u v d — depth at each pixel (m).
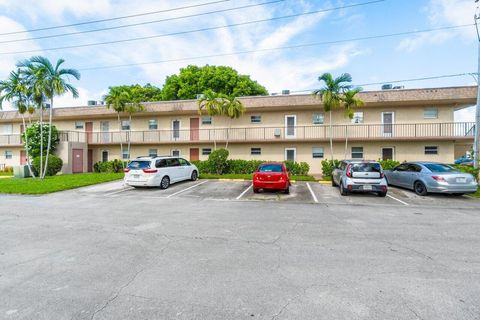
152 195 12.80
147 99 40.28
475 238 5.93
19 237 6.12
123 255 4.95
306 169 20.94
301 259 4.71
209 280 3.91
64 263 4.59
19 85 19.03
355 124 21.77
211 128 24.83
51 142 24.12
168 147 25.86
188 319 2.97
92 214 8.63
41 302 3.34
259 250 5.18
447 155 20.20
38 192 13.26
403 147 20.98
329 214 8.52
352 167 11.92
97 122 27.84
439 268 4.30
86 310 3.15
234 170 21.97
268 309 3.15
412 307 3.17
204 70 35.41
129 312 3.11
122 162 24.78
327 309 3.14
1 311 3.14
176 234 6.31
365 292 3.53
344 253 5.00
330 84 18.28
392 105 20.92
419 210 9.14
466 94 18.62
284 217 8.11
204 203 10.63
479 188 13.23
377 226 7.01
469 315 3.01
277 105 21.94
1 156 29.92
